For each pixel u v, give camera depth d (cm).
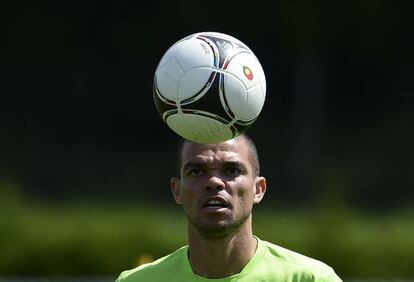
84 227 5284
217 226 1822
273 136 10806
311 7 11206
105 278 4934
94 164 10456
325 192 5638
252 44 11469
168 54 1775
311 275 1866
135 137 11025
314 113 11119
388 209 9375
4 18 11631
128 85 11469
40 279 4912
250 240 1883
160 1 11781
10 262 5188
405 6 11400
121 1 11788
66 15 11719
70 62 11556
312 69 11269
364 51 11375
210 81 1728
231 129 1761
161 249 5188
